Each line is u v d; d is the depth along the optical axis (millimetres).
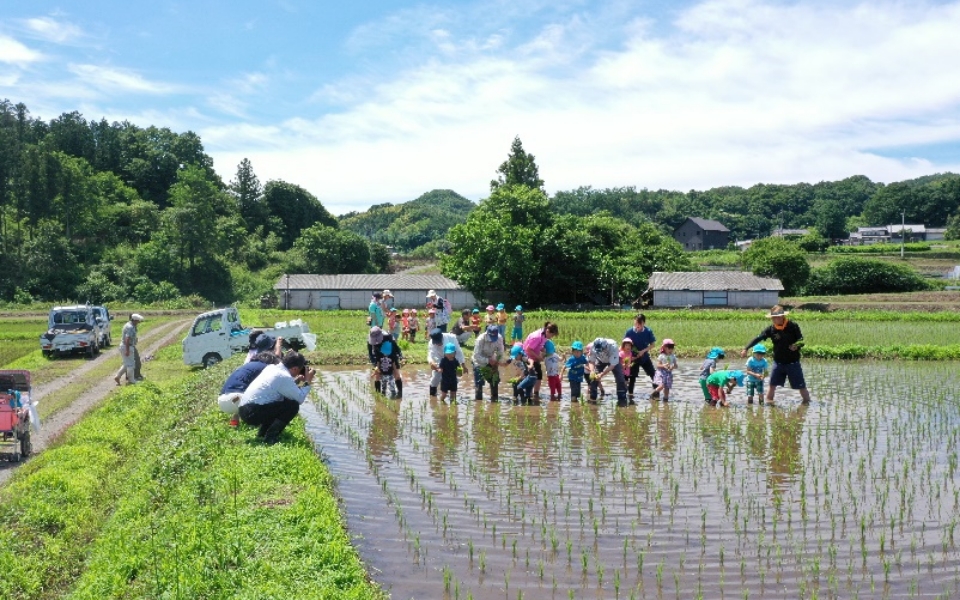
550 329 19609
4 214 101250
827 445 14570
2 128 113125
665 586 8344
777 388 21828
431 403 19531
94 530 10156
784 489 11734
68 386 23344
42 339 31516
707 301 65438
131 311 71312
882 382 23016
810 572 8672
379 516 10625
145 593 7602
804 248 118938
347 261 113188
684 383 22969
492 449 14398
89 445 13602
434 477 12539
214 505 10062
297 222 143250
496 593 8188
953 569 8680
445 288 73188
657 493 11562
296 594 7484
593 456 13820
